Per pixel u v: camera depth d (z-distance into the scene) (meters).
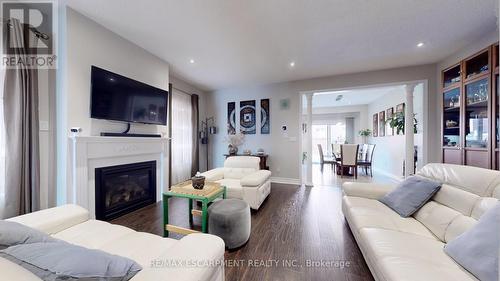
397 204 1.91
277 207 3.07
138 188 3.00
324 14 2.24
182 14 2.25
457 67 3.11
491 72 2.44
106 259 0.77
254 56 3.36
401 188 2.02
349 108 8.16
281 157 4.90
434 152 3.67
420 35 2.69
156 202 3.24
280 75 4.34
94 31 2.39
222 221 1.89
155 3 2.07
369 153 6.06
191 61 3.55
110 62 2.58
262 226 2.40
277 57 3.40
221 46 3.00
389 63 3.66
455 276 0.97
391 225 1.60
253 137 5.16
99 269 0.70
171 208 2.98
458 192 1.54
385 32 2.62
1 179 2.01
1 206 2.01
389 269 1.05
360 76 4.15
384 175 5.83
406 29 2.55
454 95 3.14
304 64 3.70
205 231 2.04
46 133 2.25
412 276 0.96
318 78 4.50
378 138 6.66
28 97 2.09
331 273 1.58
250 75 4.36
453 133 3.21
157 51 3.16
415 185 1.91
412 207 1.78
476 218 1.30
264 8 2.14
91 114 2.29
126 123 2.85
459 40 2.81
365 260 1.55
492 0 2.02
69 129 2.17
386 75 3.96
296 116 4.75
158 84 3.35
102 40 2.48
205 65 3.75
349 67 3.87
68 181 2.18
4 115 1.98
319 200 3.43
